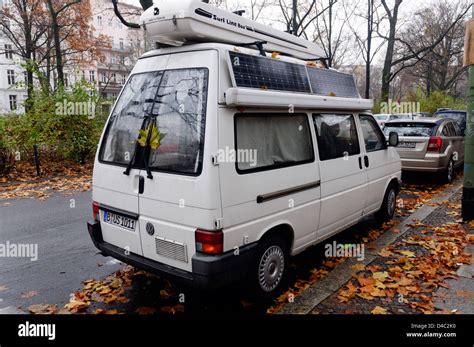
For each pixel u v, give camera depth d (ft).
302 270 14.65
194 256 10.03
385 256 15.71
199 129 10.24
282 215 12.07
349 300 12.23
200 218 9.99
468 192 19.48
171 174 10.62
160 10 11.08
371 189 17.63
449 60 121.08
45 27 76.23
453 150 31.01
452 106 90.48
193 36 11.39
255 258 11.46
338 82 15.58
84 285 13.83
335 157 14.80
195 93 10.60
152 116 11.53
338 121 15.46
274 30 14.32
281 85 12.27
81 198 27.71
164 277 11.00
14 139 35.04
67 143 39.14
